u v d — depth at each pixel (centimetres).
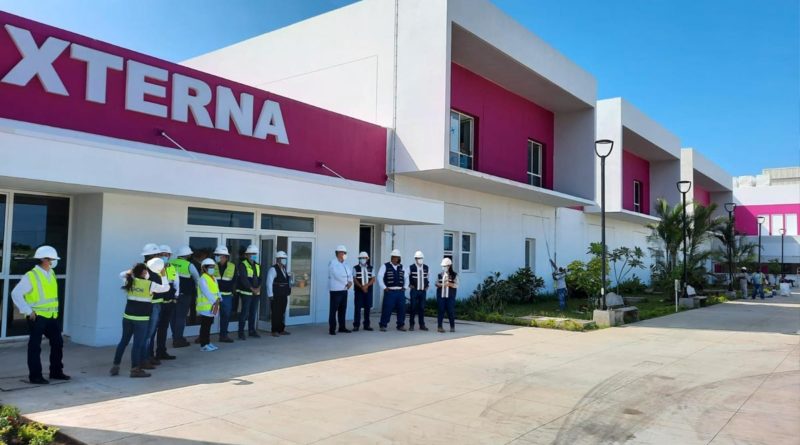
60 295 1082
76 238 1085
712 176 4766
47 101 1017
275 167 1425
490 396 754
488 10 1831
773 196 5550
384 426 614
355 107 1862
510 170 2288
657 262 2770
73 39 1059
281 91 2075
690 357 1080
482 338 1273
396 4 1783
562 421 651
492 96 2194
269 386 779
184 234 1155
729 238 3928
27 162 821
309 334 1269
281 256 1241
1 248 1001
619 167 2997
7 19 974
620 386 830
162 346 938
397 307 1379
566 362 1005
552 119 2625
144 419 616
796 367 991
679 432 620
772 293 3388
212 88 1292
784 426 645
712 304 2505
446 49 1664
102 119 1095
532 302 2311
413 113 1728
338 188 1353
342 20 1914
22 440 541
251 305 1192
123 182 938
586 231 3052
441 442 569
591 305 1988
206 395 722
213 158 1280
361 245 1811
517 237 2423
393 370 902
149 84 1171
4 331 1005
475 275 2159
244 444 546
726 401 755
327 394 742
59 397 700
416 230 1881
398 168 1747
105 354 968
